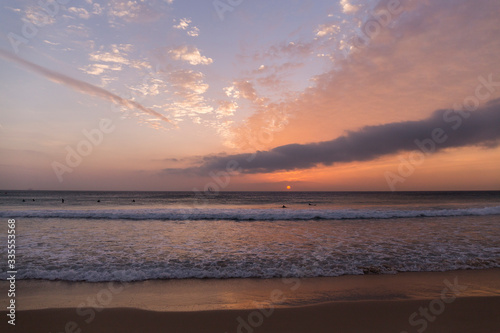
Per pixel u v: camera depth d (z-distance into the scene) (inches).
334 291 233.6
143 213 765.9
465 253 355.6
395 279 265.1
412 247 389.4
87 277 267.7
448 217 767.1
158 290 237.1
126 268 296.0
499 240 435.8
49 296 221.1
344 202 1909.4
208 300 214.7
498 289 236.5
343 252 363.3
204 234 500.1
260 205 1611.7
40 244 408.8
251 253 359.6
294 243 419.8
